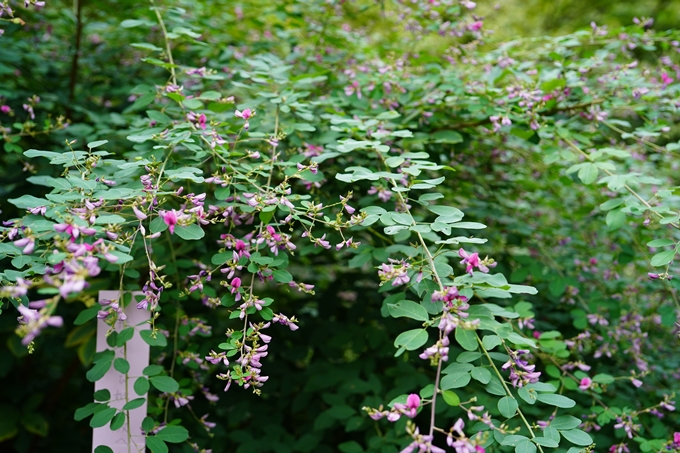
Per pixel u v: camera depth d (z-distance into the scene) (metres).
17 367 3.08
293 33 3.02
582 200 2.96
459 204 2.73
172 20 2.52
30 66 2.86
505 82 2.72
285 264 1.65
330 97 2.49
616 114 3.00
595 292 2.43
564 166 2.58
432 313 1.42
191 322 2.03
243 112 1.79
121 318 1.56
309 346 2.83
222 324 2.65
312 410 2.60
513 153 3.06
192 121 1.94
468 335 1.39
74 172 1.72
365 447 2.71
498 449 1.83
